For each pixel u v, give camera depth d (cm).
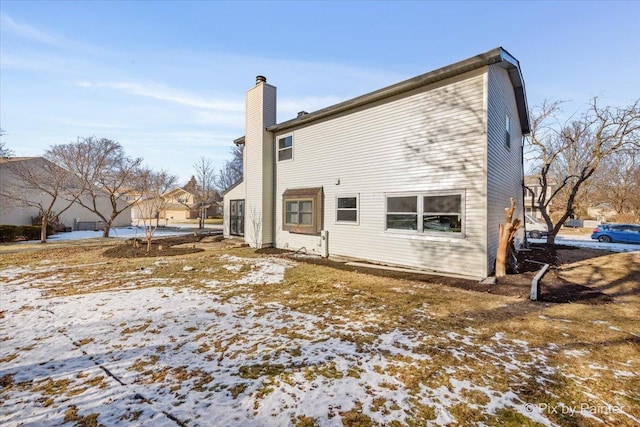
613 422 228
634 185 2856
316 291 620
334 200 1062
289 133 1237
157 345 369
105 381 289
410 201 853
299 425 226
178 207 4409
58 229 2162
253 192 1342
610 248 1273
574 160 1942
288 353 344
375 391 269
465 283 669
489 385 276
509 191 999
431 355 336
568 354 339
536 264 868
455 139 764
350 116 1008
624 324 431
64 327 428
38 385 283
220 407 248
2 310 502
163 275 772
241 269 847
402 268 850
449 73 756
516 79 977
